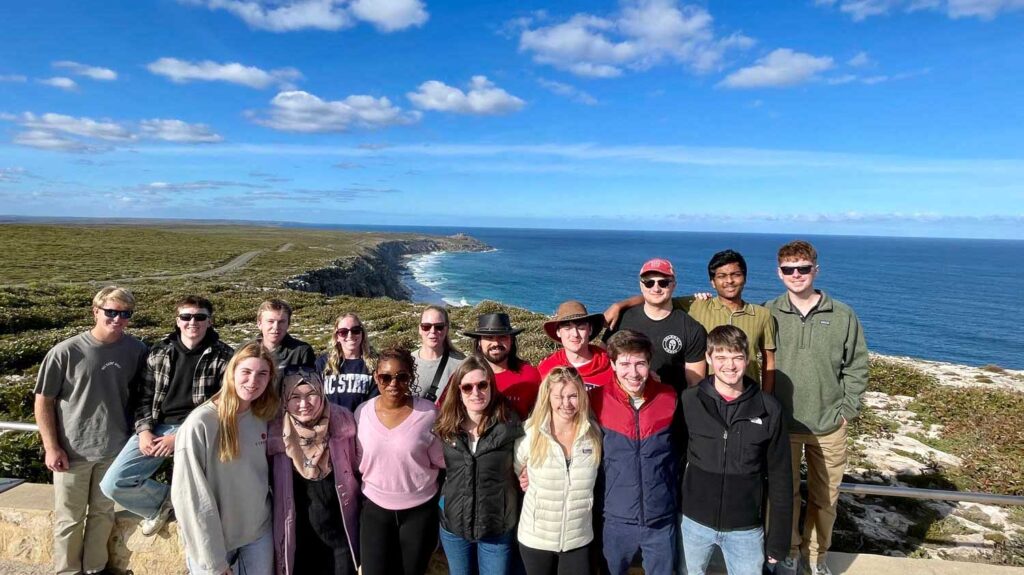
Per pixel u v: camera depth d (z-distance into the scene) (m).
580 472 3.85
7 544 4.96
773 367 4.67
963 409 9.87
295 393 3.92
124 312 4.52
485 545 3.99
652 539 3.90
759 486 3.88
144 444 4.34
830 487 4.46
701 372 4.61
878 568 4.53
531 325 19.91
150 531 4.66
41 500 5.09
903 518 6.12
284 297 30.91
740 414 3.84
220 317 23.55
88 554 4.64
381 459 3.90
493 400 3.96
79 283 35.44
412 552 3.97
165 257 64.94
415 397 4.15
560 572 3.90
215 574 3.68
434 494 4.07
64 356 4.37
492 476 3.88
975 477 7.16
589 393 4.18
